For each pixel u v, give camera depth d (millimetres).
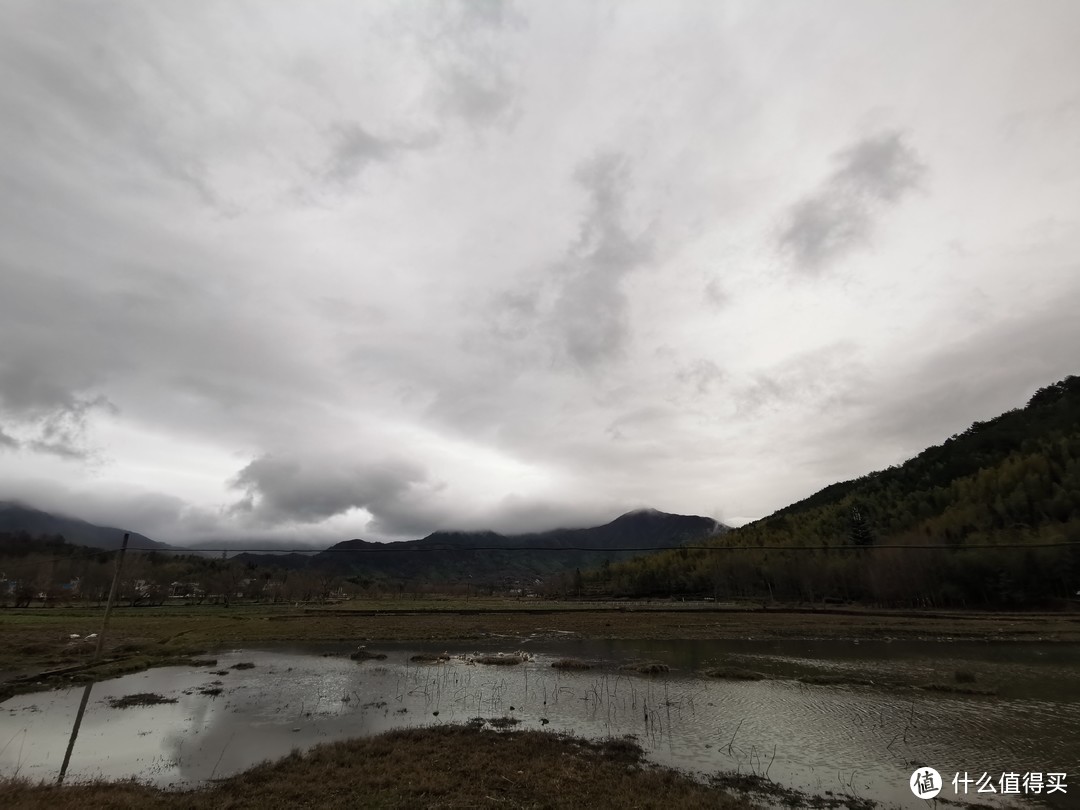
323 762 17906
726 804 14625
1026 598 74188
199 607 99188
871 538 113062
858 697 28562
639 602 112562
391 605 105688
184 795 15367
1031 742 20609
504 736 21312
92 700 29078
